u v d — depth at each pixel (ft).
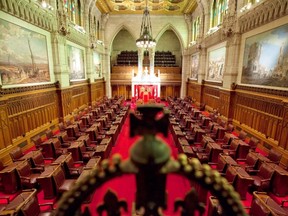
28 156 20.66
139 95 71.51
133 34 75.72
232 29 38.17
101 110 46.21
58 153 23.73
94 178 2.93
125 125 41.45
